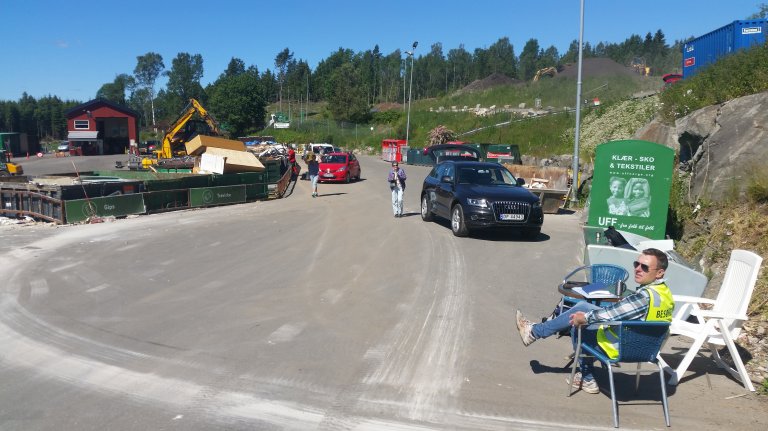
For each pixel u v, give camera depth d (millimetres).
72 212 16953
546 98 58812
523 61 122812
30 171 40688
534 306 8203
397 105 100312
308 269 10539
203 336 6941
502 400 5242
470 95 72250
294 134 78188
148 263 11219
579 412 5031
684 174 12875
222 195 21547
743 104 11742
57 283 9695
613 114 30844
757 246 8367
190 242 13516
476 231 14742
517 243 13156
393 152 50688
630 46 112312
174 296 8781
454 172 14984
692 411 5066
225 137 32344
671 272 7258
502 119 52438
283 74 140375
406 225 15750
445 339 6816
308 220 17062
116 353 6398
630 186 10773
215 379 5676
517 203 13289
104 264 11172
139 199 18656
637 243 9062
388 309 8008
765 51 14039
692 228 10586
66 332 7133
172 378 5707
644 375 5879
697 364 6168
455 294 8766
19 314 7926
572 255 11797
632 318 4961
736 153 10773
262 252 12195
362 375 5773
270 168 28359
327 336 6914
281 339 6816
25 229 15844
